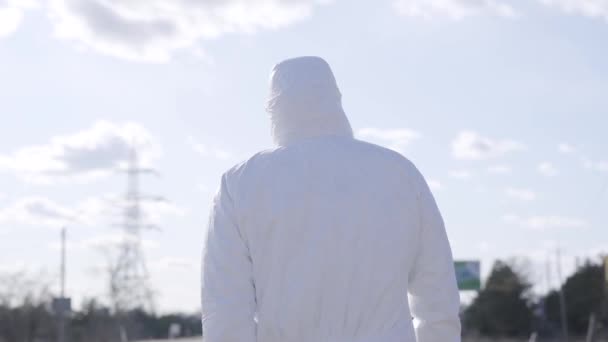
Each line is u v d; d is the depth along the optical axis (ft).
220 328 9.95
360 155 10.55
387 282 10.21
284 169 10.32
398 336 10.16
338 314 10.05
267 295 10.12
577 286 278.67
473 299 285.43
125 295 195.31
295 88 10.62
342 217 10.17
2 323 217.77
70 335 222.28
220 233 10.32
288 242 10.11
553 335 277.23
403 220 10.43
